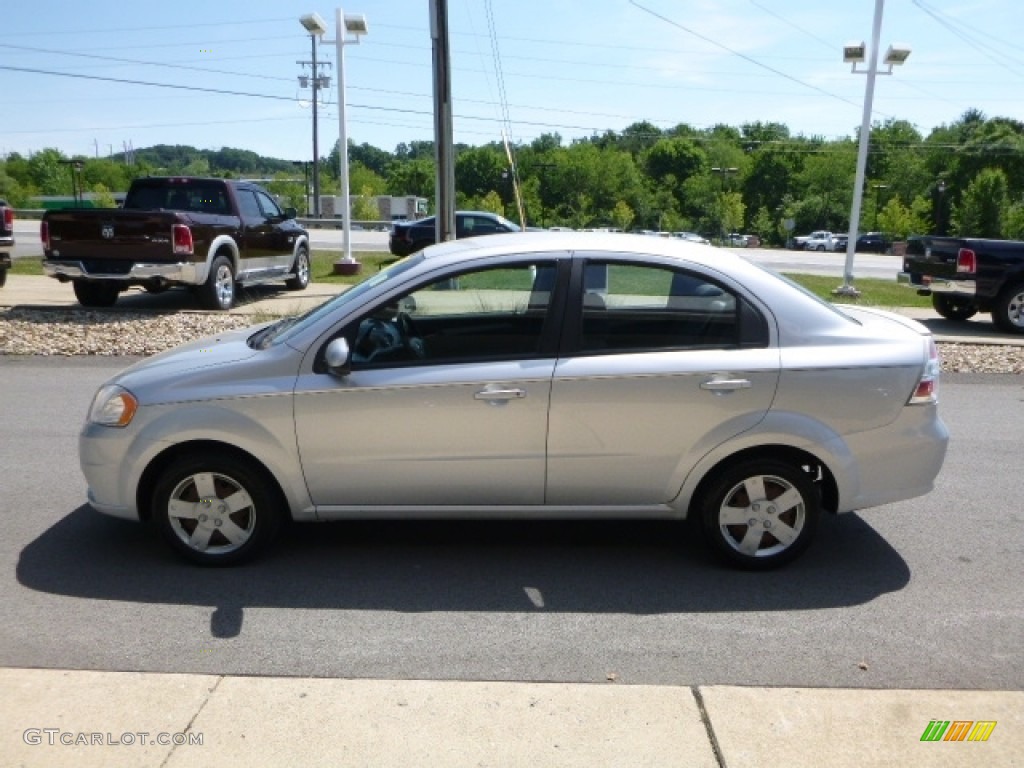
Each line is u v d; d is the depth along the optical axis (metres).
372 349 4.46
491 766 2.97
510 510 4.56
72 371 9.86
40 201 68.12
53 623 3.99
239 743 3.08
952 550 5.03
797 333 4.47
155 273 12.59
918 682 3.57
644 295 4.46
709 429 4.41
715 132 138.38
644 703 3.36
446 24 12.82
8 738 3.08
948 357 11.42
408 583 4.48
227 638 3.87
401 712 3.28
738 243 80.88
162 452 4.52
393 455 4.44
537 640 3.89
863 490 4.53
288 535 5.11
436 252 4.74
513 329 4.46
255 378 4.43
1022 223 78.44
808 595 4.40
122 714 3.24
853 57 17.92
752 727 3.21
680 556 4.86
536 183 106.31
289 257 16.45
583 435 4.41
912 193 98.50
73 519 5.32
